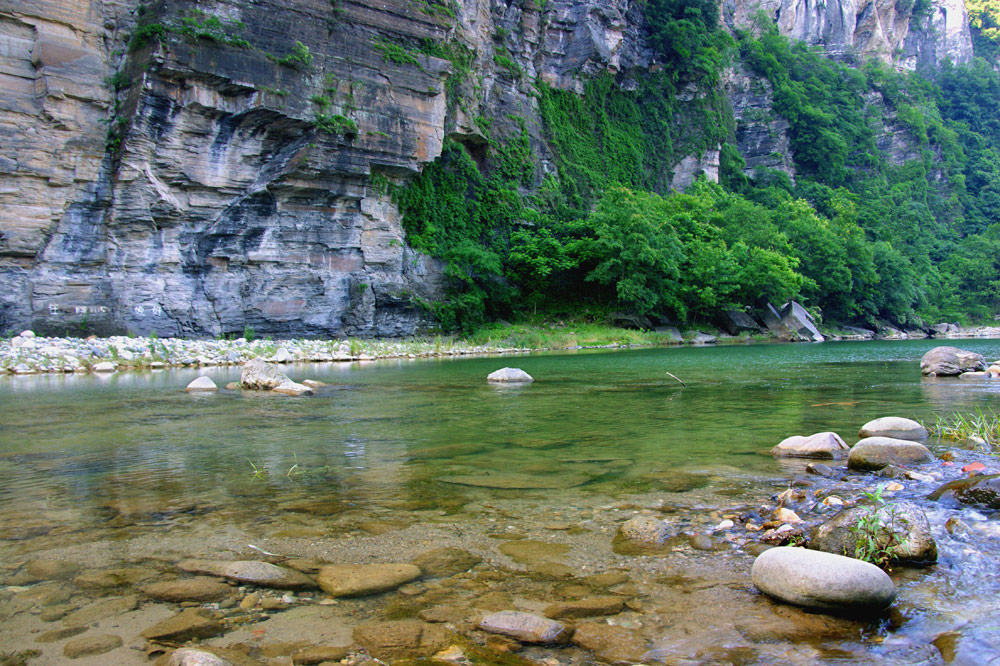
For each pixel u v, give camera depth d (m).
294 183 27.91
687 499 5.27
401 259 33.41
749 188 68.38
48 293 23.39
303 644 2.98
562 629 3.08
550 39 49.19
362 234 31.23
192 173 25.78
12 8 22.67
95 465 6.57
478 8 41.00
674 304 42.03
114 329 24.44
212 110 25.55
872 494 4.73
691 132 60.19
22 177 22.94
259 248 27.83
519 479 5.96
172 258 25.84
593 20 50.66
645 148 56.41
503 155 41.38
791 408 10.46
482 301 36.56
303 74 27.42
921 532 3.90
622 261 40.75
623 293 39.56
